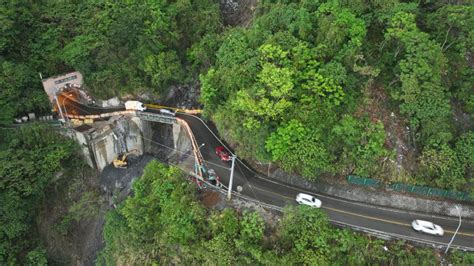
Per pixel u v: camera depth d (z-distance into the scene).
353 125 37.47
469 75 40.75
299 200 39.19
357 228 36.03
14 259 45.34
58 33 52.72
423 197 38.78
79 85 55.00
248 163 44.97
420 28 43.19
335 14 41.22
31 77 50.66
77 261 48.78
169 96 56.28
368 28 43.22
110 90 54.44
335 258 34.03
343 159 38.78
